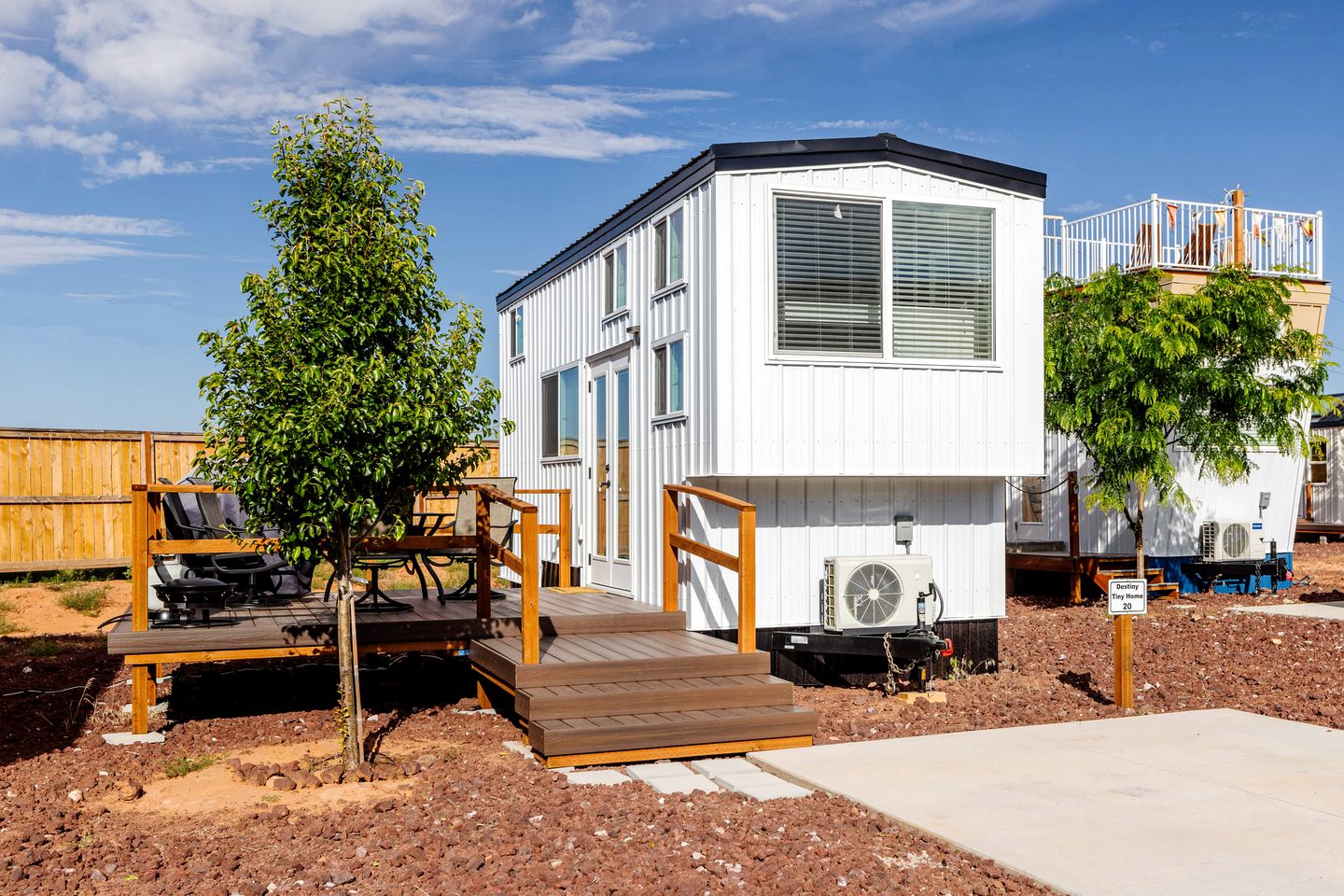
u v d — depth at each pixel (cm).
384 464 644
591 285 1155
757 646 916
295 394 632
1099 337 1342
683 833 516
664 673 741
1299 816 532
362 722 773
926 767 628
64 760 696
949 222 934
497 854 492
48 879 471
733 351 865
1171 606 1435
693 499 900
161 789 630
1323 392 1452
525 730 738
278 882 463
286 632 796
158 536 841
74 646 1178
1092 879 448
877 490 953
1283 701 860
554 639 834
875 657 955
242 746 737
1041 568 1565
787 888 445
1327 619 1269
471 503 958
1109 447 1361
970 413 939
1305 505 2841
